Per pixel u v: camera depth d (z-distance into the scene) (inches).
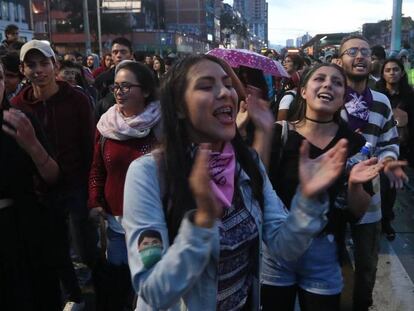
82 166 159.8
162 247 60.7
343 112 132.6
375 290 160.4
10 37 293.1
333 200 96.4
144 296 58.3
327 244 99.4
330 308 102.0
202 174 56.3
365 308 136.9
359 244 131.8
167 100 66.6
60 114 155.7
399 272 173.5
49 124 154.6
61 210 117.0
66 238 122.3
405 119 226.4
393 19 578.2
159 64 423.8
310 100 106.8
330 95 105.3
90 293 161.5
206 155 56.9
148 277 57.5
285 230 69.3
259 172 74.6
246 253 71.3
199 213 56.0
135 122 126.6
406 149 233.9
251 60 166.1
